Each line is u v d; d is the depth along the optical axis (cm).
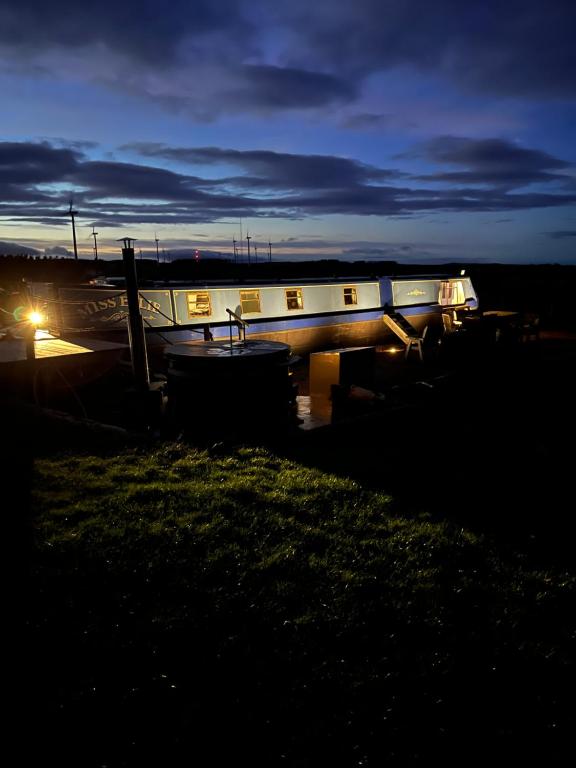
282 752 288
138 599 404
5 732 292
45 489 595
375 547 499
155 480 645
